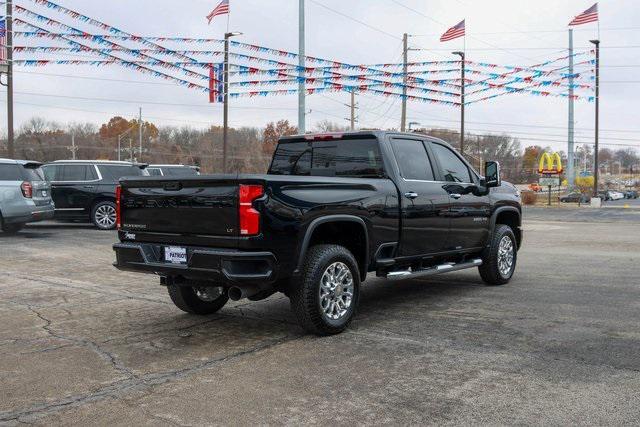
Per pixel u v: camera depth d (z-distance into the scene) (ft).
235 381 14.29
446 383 14.01
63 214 52.80
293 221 17.17
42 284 27.40
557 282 28.17
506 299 23.95
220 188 16.70
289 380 14.32
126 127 290.76
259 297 18.61
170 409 12.61
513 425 11.68
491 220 26.45
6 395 13.50
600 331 18.62
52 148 264.72
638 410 12.34
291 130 237.66
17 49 55.16
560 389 13.55
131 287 26.73
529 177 420.36
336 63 68.39
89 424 11.89
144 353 16.65
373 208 20.02
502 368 15.05
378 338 17.99
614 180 482.69
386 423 11.82
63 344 17.58
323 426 11.71
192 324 19.95
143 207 18.65
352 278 18.97
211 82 63.98
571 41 125.70
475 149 368.48
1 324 19.99
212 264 16.58
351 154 22.22
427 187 22.65
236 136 245.86
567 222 82.23
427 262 23.66
